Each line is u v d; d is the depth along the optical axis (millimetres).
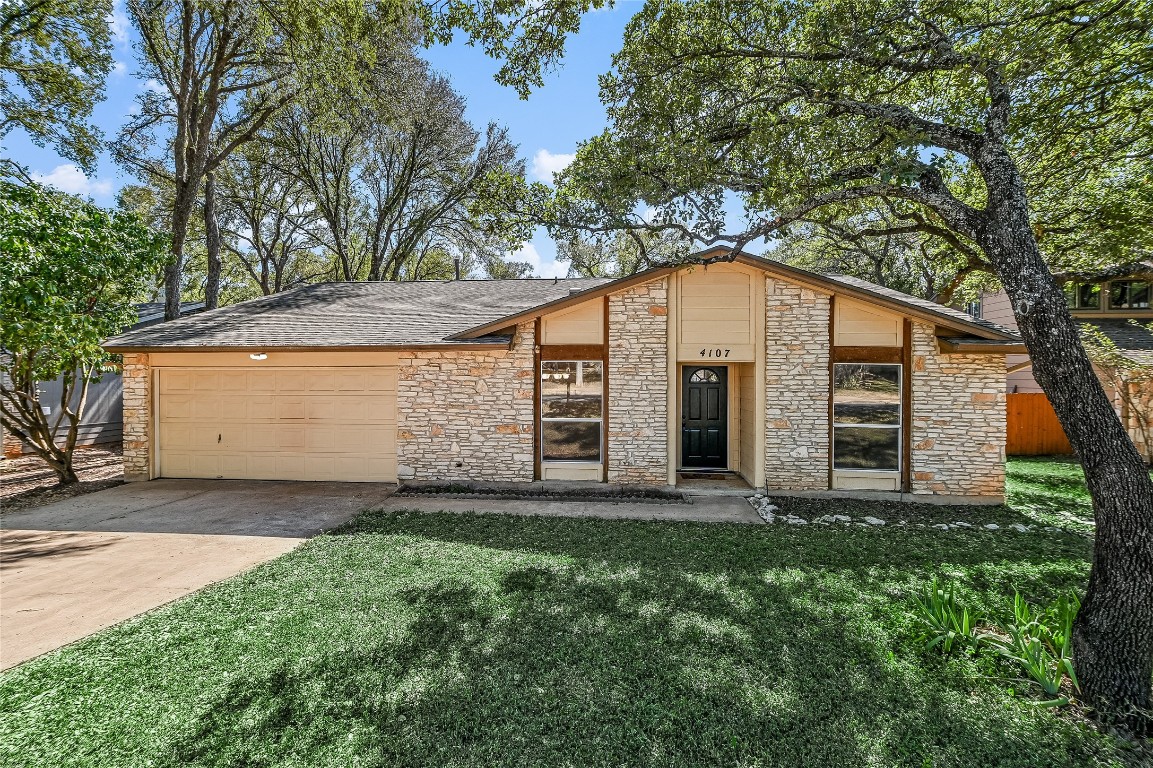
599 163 6512
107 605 4801
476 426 9625
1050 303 3641
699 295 9266
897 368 8891
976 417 8688
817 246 21484
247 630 4250
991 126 4344
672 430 9352
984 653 3869
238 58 15375
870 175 5340
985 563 5852
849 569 5660
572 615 4523
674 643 4066
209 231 16625
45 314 7543
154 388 10367
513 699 3375
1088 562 5895
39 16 12859
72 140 14555
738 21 6746
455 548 6273
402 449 9750
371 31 12781
